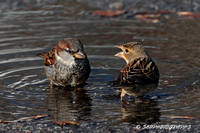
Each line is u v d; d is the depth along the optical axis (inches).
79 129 345.4
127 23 681.6
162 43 585.6
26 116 370.9
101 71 501.0
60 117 369.4
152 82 421.1
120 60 536.1
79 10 754.8
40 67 513.3
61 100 414.0
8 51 559.2
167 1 780.6
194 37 606.5
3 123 357.4
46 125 353.4
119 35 619.8
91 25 671.1
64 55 449.7
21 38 606.9
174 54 543.8
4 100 409.4
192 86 442.0
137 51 469.7
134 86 406.3
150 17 708.7
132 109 387.5
